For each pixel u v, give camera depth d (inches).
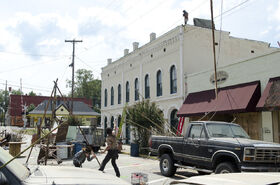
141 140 725.9
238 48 877.8
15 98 2524.6
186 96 762.8
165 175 406.9
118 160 616.1
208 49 827.4
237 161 293.4
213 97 645.9
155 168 492.4
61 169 133.6
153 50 931.3
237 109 547.8
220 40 840.9
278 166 294.5
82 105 1828.2
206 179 125.6
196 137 361.7
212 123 360.2
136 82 1050.7
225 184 112.3
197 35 815.1
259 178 119.9
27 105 2522.1
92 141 793.6
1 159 106.2
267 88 519.5
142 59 1000.2
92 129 825.5
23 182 97.3
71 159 584.4
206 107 638.5
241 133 358.6
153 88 924.6
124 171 455.2
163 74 872.3
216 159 322.3
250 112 567.2
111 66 1274.6
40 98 2603.3
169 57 844.0
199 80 719.7
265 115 540.7
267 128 534.3
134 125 732.0
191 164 383.2
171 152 413.1
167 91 847.7
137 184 213.8
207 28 838.5
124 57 1142.3
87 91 2883.9
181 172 444.1
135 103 781.3
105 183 111.7
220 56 839.7
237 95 578.6
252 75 576.7
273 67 533.6
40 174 113.8
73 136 765.3
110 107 1268.5
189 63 790.5
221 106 594.9
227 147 309.0
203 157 339.9
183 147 378.0
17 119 2455.7
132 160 617.9
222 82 647.1
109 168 486.3
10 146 599.8
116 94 1216.8
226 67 641.6
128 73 1109.1
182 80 776.9
